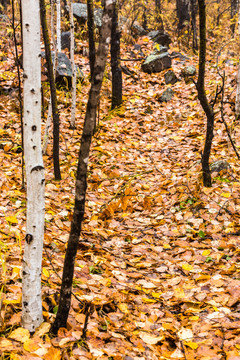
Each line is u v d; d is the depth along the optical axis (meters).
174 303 2.67
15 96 6.68
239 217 3.98
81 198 1.87
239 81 6.48
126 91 8.66
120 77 7.59
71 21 6.04
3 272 2.39
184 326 2.41
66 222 3.78
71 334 2.09
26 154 1.90
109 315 2.43
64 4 10.89
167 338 2.31
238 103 6.55
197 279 2.96
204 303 2.65
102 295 2.62
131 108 7.78
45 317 2.18
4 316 2.10
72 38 6.11
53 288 2.51
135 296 2.75
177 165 5.48
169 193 4.64
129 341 2.23
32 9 1.81
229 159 5.23
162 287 2.90
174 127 7.08
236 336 2.22
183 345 2.18
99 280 2.83
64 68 7.55
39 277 2.03
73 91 6.29
